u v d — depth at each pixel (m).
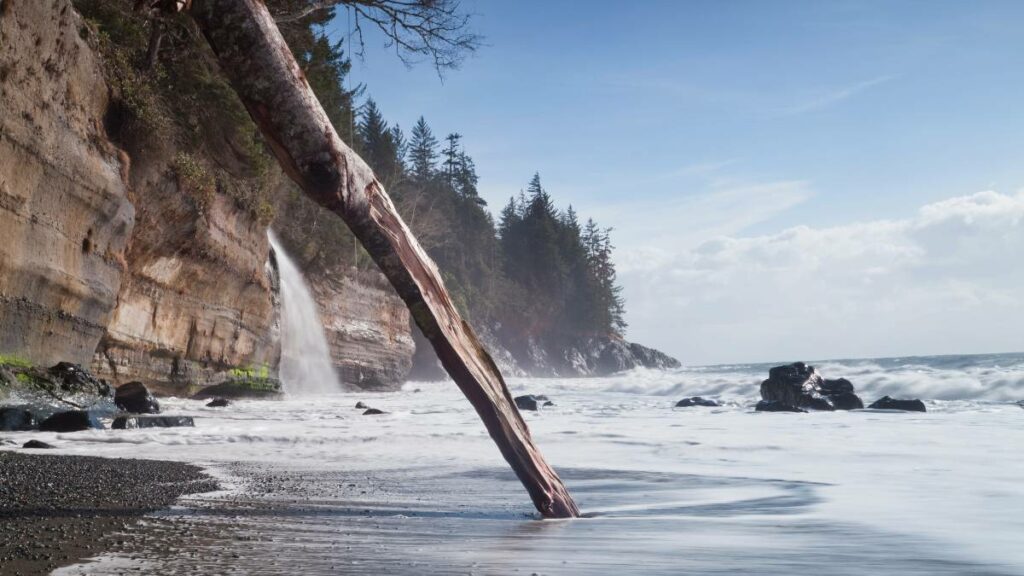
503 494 4.92
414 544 3.01
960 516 3.73
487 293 95.31
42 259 12.86
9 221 11.81
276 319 27.33
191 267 20.11
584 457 7.56
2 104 11.38
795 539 3.12
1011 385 21.36
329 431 10.98
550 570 2.48
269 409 18.33
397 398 28.69
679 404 19.95
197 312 21.03
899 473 5.82
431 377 61.56
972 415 14.49
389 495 4.85
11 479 5.06
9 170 11.68
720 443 8.95
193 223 19.20
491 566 2.54
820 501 4.41
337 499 4.62
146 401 14.25
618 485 5.46
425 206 83.81
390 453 7.95
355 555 2.75
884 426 11.70
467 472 6.20
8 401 11.24
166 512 3.87
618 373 116.44
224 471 6.13
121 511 3.85
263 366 26.34
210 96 21.61
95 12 18.70
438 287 3.82
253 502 4.38
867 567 2.52
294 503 4.38
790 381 18.30
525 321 105.25
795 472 6.05
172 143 17.95
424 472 6.21
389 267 3.71
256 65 3.46
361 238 3.68
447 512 4.12
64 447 8.24
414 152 94.25
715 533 3.32
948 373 25.58
